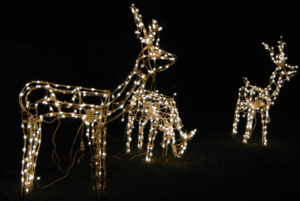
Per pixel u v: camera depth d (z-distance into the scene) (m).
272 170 6.65
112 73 15.07
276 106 15.95
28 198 5.27
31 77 11.94
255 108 8.82
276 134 10.22
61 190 5.63
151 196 5.34
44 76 12.96
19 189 5.64
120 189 5.66
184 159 7.45
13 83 11.19
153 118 7.48
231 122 12.68
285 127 11.45
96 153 5.37
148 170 6.69
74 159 7.16
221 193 5.46
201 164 7.05
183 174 6.41
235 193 5.46
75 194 5.46
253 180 6.08
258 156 7.64
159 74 16.00
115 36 15.29
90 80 14.70
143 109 7.54
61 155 7.88
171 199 5.23
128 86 14.98
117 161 7.36
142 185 5.83
